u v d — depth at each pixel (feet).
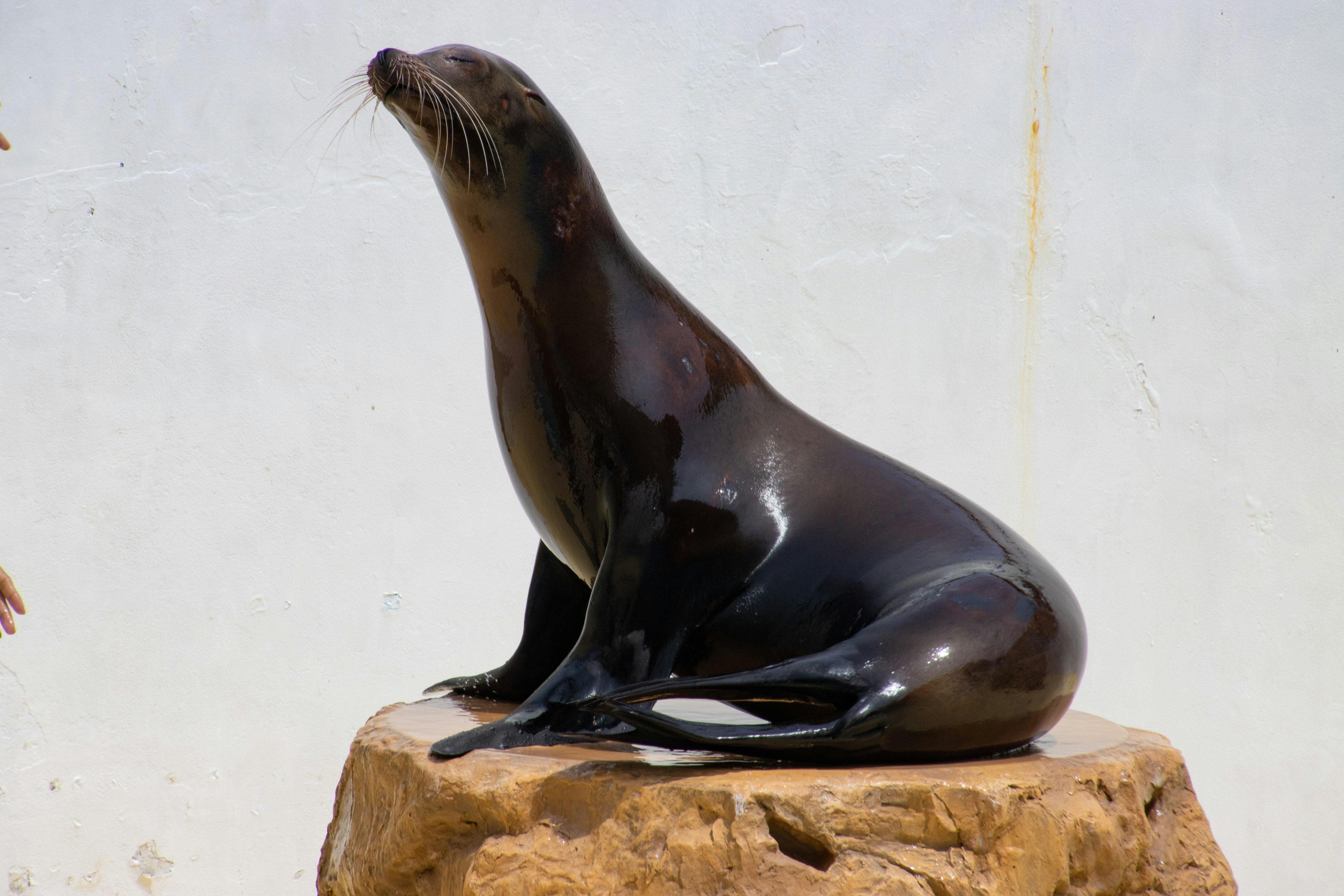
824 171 64.49
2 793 57.16
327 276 61.72
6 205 59.72
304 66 62.18
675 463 30.32
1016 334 63.98
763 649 30.32
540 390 31.68
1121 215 64.13
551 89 63.93
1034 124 64.49
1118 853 25.91
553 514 33.24
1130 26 64.54
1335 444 61.77
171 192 61.00
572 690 29.22
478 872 25.21
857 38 64.95
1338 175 62.85
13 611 56.95
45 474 59.06
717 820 23.38
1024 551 30.01
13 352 59.21
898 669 25.14
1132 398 63.46
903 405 63.82
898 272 64.08
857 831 23.40
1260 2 64.03
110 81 61.00
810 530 30.30
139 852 58.13
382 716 34.91
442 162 30.63
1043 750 28.58
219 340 60.90
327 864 33.35
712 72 64.69
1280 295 62.90
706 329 32.99
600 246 31.91
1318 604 61.41
